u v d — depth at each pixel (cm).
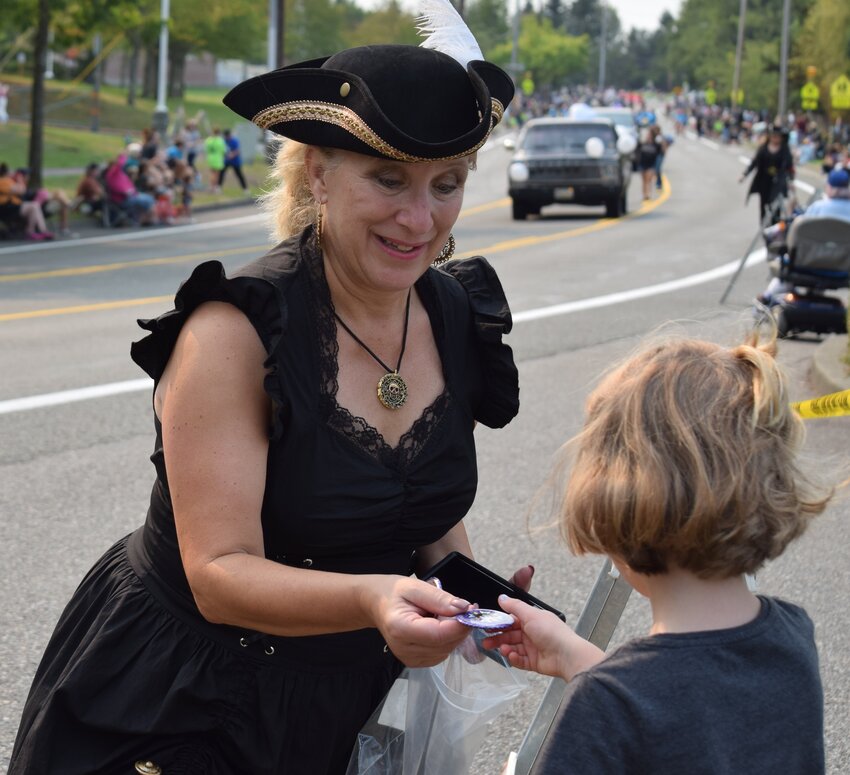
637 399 185
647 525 178
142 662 222
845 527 579
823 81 6381
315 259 223
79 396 840
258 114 214
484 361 240
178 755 219
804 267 1068
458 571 230
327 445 217
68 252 1895
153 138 2636
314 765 226
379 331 226
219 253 1867
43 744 219
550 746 177
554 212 2656
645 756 174
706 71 11969
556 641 201
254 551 208
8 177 2108
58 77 6694
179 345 212
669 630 185
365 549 226
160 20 3020
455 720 230
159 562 227
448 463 232
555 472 199
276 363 208
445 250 249
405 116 207
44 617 475
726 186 3472
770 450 182
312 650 223
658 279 1473
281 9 3297
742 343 206
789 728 179
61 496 622
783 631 185
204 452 206
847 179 1061
